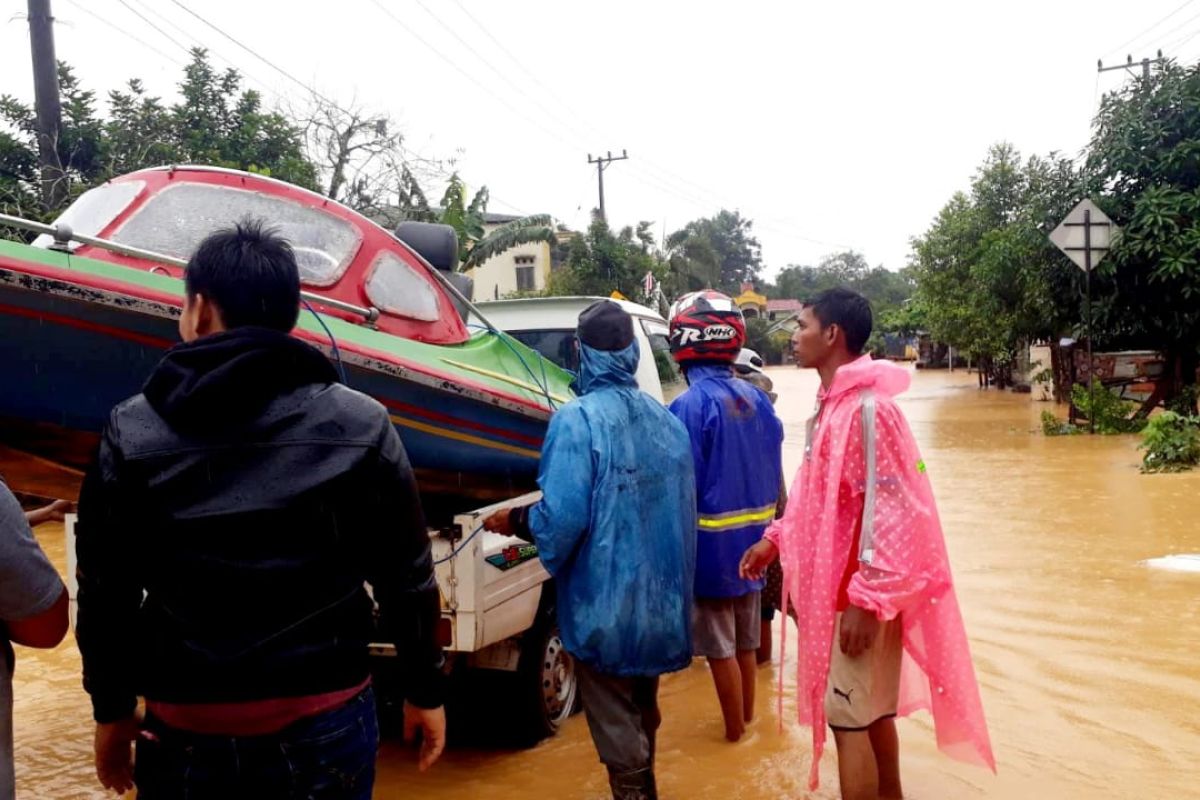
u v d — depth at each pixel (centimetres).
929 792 383
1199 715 442
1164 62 1568
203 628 200
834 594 332
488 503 500
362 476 210
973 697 337
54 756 448
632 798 342
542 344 653
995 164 2670
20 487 410
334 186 1903
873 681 338
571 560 340
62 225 390
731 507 434
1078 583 653
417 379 398
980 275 2192
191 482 201
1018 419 1881
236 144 1588
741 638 468
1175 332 1520
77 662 600
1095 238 1495
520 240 2586
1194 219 1465
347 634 211
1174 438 1111
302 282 412
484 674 440
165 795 204
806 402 2656
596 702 345
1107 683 482
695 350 450
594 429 338
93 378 331
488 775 423
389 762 439
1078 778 389
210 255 215
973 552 749
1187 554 714
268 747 200
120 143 1459
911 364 5634
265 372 206
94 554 205
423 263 467
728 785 403
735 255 9350
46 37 1249
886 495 321
